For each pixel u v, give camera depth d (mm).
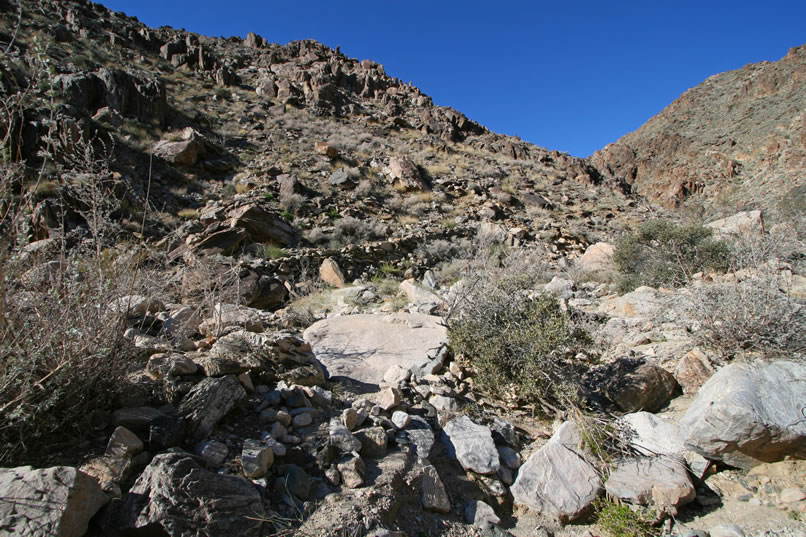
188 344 3832
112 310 2730
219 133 20484
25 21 23312
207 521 2033
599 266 10828
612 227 19016
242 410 3027
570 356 4383
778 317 4031
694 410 3342
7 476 1863
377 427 3104
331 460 2742
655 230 9047
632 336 5176
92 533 1982
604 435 3395
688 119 64375
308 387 3576
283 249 11305
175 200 13695
